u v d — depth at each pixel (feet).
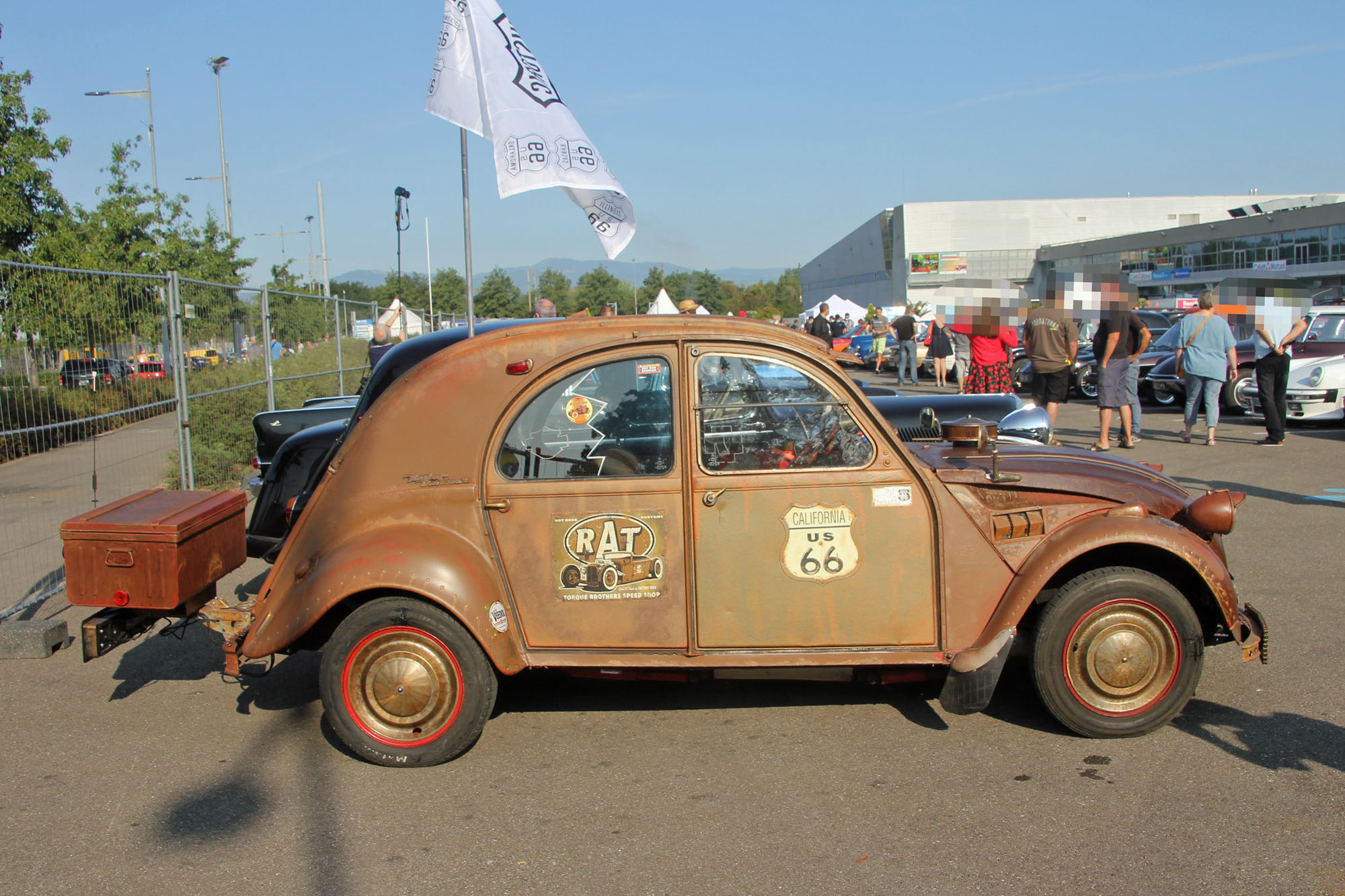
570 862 10.58
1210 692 14.58
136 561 13.58
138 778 12.98
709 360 12.84
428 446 13.00
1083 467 14.11
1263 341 37.40
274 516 20.97
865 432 12.79
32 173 60.39
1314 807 11.16
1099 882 9.82
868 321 99.76
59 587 21.89
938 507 12.78
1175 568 13.52
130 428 25.81
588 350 12.94
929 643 12.92
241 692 16.16
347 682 12.87
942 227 192.03
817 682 15.08
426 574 12.48
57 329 22.86
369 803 12.10
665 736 13.82
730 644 12.94
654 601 12.91
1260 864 10.03
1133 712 12.91
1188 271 148.46
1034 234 191.93
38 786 12.78
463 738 12.86
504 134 17.08
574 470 12.94
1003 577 12.85
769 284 396.37
